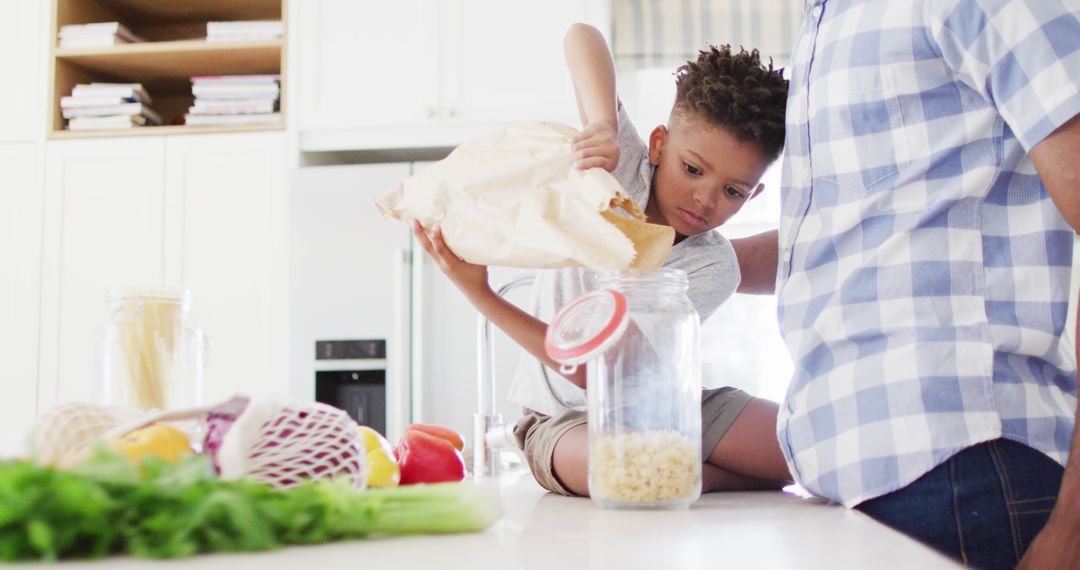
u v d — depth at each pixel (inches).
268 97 128.3
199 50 129.6
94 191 129.6
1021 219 36.1
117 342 35.9
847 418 36.5
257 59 134.0
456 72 124.7
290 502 22.0
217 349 125.1
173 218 127.7
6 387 128.6
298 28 127.6
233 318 125.5
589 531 27.1
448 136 124.7
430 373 116.3
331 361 118.9
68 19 134.1
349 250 120.1
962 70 35.5
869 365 36.4
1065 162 32.8
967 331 35.4
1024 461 34.7
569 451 41.2
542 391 48.6
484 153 35.3
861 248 37.5
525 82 123.8
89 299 128.5
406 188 36.3
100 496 18.8
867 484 35.6
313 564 20.2
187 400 37.4
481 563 21.2
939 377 35.1
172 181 128.1
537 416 49.0
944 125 36.2
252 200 126.5
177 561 19.8
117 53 130.6
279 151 126.3
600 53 47.3
